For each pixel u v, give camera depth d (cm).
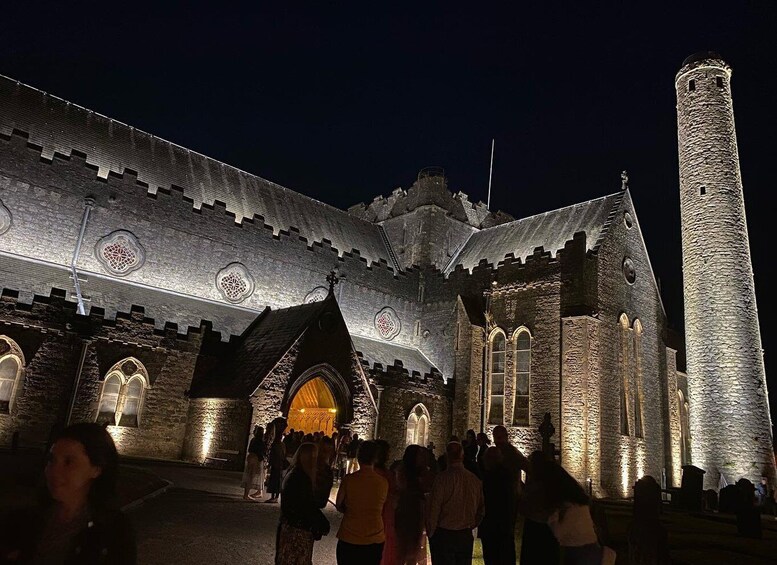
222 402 2456
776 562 1323
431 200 4472
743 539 1688
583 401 3027
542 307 3362
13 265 2520
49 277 2575
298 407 3023
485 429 3434
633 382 3450
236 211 3578
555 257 3391
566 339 3188
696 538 1642
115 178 2942
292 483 688
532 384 3288
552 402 3167
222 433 2409
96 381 2341
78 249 2750
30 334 2211
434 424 3341
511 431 3291
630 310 3531
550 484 600
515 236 4147
